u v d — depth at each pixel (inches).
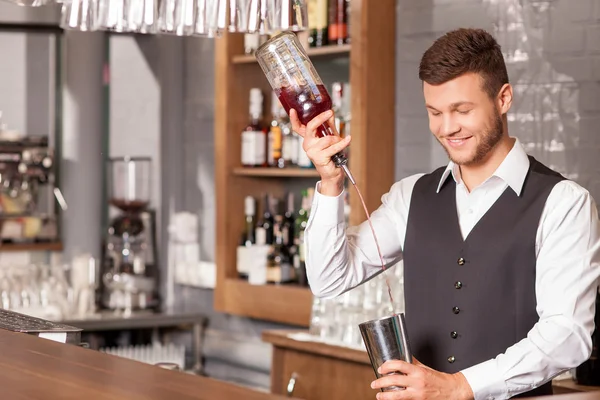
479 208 94.8
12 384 61.4
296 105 86.6
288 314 180.7
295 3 97.4
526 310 91.6
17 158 228.4
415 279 98.1
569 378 128.9
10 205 228.2
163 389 60.2
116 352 210.4
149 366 68.8
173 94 228.8
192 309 223.3
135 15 96.7
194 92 225.6
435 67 86.2
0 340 81.0
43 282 207.8
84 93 228.2
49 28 233.8
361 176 163.5
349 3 169.0
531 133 150.3
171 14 97.3
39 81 247.1
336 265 94.1
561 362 85.9
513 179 92.7
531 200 91.7
